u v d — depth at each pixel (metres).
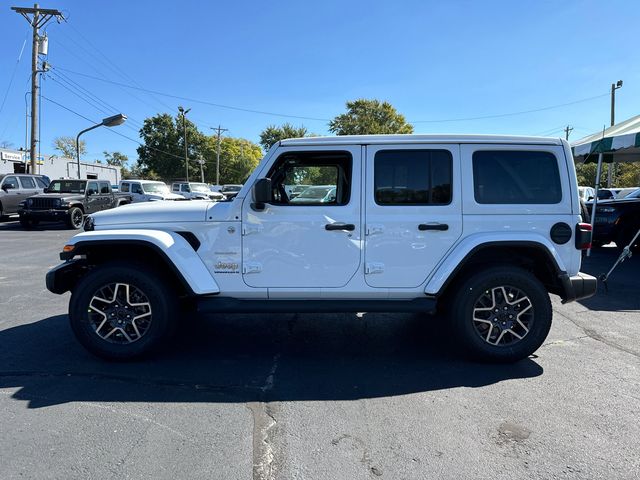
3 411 3.20
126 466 2.57
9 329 5.02
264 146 55.88
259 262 4.09
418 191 4.09
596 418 3.13
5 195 17.44
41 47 23.28
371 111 47.50
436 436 2.90
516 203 4.09
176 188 29.33
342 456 2.68
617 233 10.56
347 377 3.83
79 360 4.15
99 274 3.99
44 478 2.46
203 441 2.83
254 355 4.33
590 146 9.16
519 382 3.72
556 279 4.13
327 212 4.06
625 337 4.86
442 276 4.00
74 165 39.34
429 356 4.31
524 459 2.65
